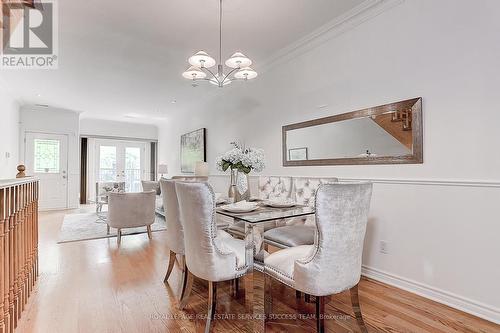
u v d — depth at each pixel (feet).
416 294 7.55
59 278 8.62
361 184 5.08
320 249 4.93
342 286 5.16
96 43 11.21
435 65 7.26
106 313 6.54
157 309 6.77
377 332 5.77
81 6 8.63
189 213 5.79
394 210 8.16
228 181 16.85
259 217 6.15
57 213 21.21
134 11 8.97
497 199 6.19
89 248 11.97
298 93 11.56
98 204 21.66
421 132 7.52
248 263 6.11
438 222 7.18
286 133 12.14
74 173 24.08
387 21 8.34
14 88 17.31
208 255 5.67
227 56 12.56
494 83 6.25
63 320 6.21
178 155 24.75
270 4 8.66
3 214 5.24
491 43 6.29
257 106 14.12
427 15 7.42
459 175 6.79
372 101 8.75
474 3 6.55
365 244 8.95
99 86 16.90
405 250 7.88
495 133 6.23
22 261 6.63
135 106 22.12
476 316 6.40
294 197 9.75
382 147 8.45
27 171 22.06
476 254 6.49
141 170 30.96
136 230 15.52
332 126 10.03
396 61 8.11
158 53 12.20
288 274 5.51
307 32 10.45
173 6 8.71
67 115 23.75
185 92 18.19
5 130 17.37
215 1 8.46
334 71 9.99
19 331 5.76
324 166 10.34
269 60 12.87
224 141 17.25
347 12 9.14
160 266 9.76
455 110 6.88
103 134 28.17
